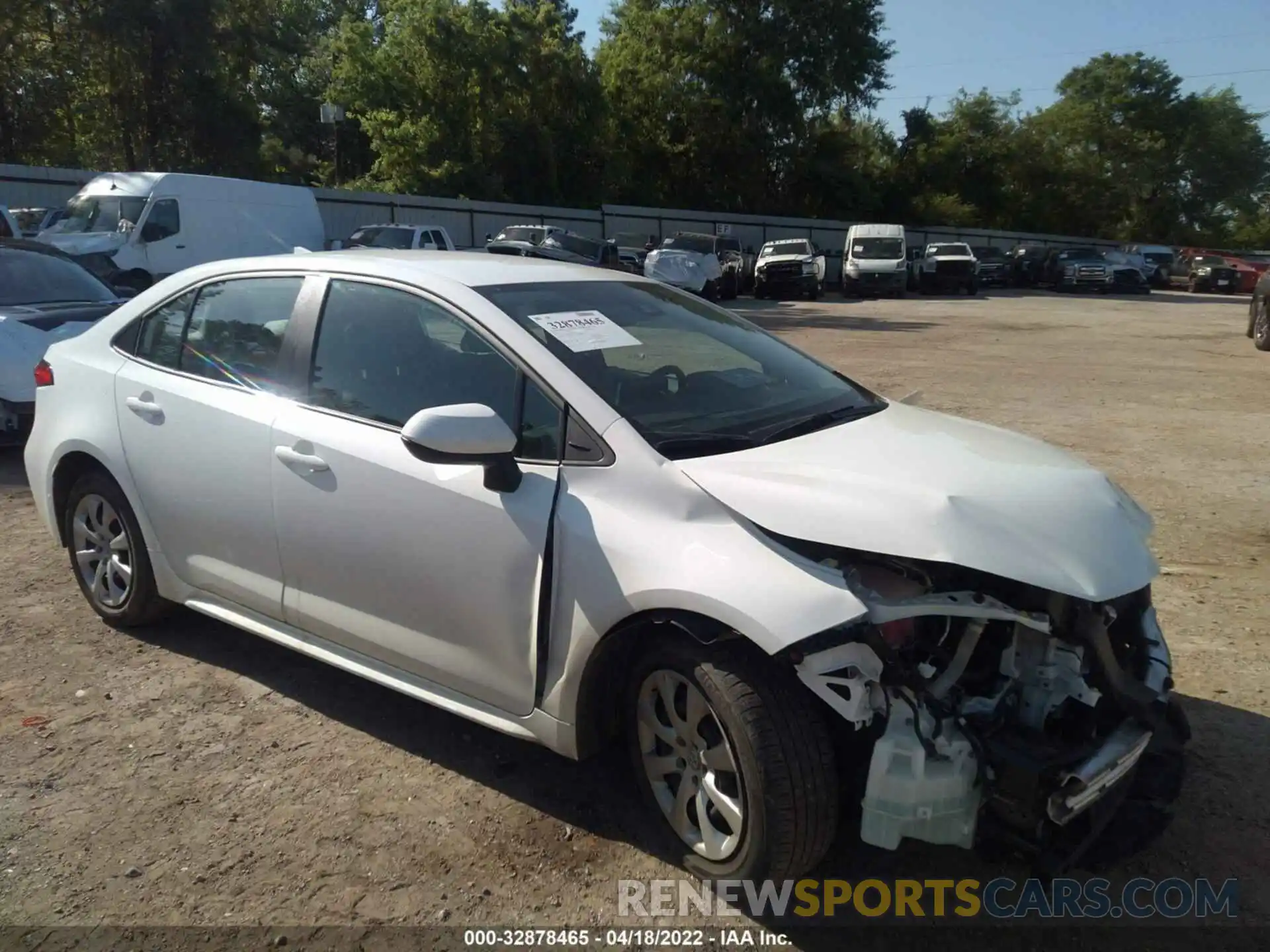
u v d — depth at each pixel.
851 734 2.70
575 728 3.01
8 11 28.00
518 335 3.25
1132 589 2.71
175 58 30.50
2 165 23.31
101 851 3.04
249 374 3.86
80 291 8.62
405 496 3.28
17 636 4.51
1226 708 3.99
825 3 43.97
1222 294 40.03
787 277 30.33
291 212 19.44
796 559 2.65
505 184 38.56
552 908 2.83
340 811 3.26
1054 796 2.53
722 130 44.91
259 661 4.30
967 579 2.72
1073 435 9.28
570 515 2.95
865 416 3.53
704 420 3.20
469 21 36.12
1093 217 60.59
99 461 4.34
